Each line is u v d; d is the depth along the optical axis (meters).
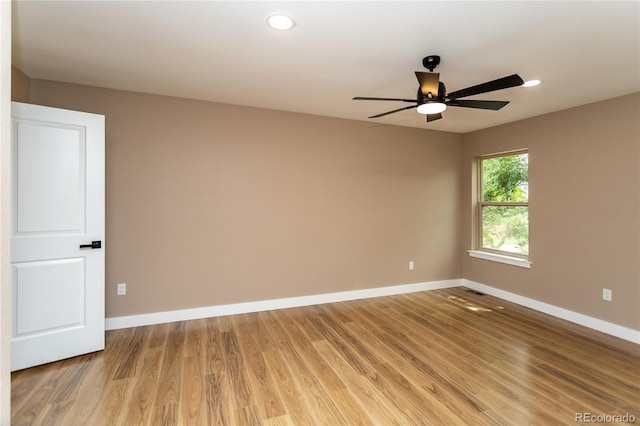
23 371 2.36
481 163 4.76
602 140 3.21
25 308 2.38
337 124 4.05
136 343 2.84
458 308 3.85
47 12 1.88
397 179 4.43
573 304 3.44
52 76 2.81
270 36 2.13
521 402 2.06
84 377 2.29
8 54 0.84
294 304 3.87
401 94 3.23
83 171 2.61
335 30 2.04
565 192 3.53
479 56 2.38
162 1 1.77
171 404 2.01
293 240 3.85
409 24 1.97
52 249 2.48
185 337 2.97
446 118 3.98
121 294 3.17
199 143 3.42
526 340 2.96
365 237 4.25
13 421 1.84
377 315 3.59
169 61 2.51
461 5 1.77
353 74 2.74
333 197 4.05
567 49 2.25
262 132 3.68
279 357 2.61
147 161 3.24
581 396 2.12
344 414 1.94
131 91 3.17
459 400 2.08
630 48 2.22
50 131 2.47
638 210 2.95
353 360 2.57
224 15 1.90
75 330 2.58
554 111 3.62
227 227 3.55
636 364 2.53
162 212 3.30
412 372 2.40
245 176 3.61
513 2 1.74
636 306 2.95
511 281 4.13
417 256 4.58
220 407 1.99
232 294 3.59
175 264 3.35
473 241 4.75
